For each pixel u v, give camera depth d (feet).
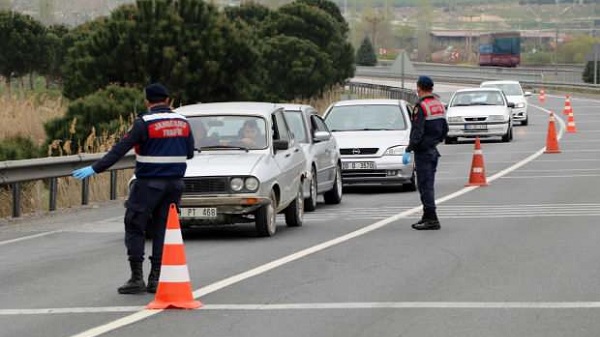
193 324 64.95
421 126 108.68
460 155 221.66
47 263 92.89
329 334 61.52
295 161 116.67
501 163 197.98
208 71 233.76
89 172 75.41
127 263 92.02
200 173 103.91
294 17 390.83
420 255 91.91
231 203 103.60
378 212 128.88
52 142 169.68
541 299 71.10
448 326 63.21
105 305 71.97
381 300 71.61
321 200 147.13
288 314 67.51
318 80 349.00
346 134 155.33
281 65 344.49
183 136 77.41
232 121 113.29
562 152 221.05
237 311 68.74
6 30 371.76
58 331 63.72
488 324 63.62
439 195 146.61
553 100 493.36
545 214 121.80
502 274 81.35
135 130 75.77
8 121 198.08
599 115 364.79
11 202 137.08
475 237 103.19
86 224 123.95
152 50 233.35
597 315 65.82
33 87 395.34
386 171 151.74
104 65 234.79
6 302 73.87
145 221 76.48
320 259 90.58
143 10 236.84
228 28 240.32
